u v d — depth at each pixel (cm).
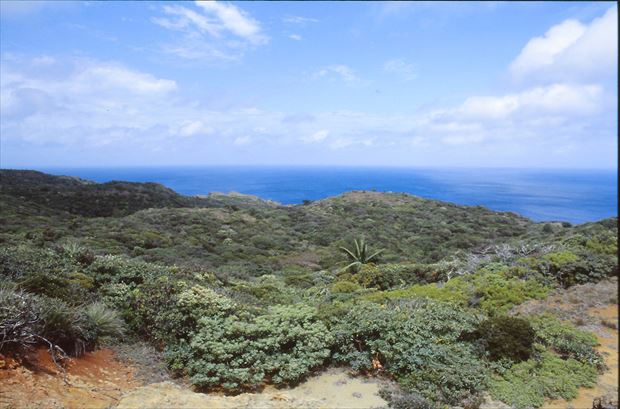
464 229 4856
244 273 2258
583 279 1027
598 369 638
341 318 750
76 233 2873
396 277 1551
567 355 686
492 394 568
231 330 659
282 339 663
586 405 542
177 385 559
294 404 511
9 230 2736
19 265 903
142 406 461
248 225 4531
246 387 577
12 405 411
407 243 4134
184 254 2733
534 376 609
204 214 4731
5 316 520
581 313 861
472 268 1324
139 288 853
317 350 651
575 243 1310
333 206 6209
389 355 624
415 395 539
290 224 4988
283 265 2855
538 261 1124
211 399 501
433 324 729
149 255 2433
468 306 970
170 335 686
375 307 805
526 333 686
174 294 802
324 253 3494
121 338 690
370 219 5316
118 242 2741
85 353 601
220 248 3294
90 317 657
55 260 1018
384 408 514
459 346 677
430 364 611
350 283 1478
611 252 1162
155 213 4534
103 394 498
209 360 610
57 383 487
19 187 4994
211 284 1140
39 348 543
